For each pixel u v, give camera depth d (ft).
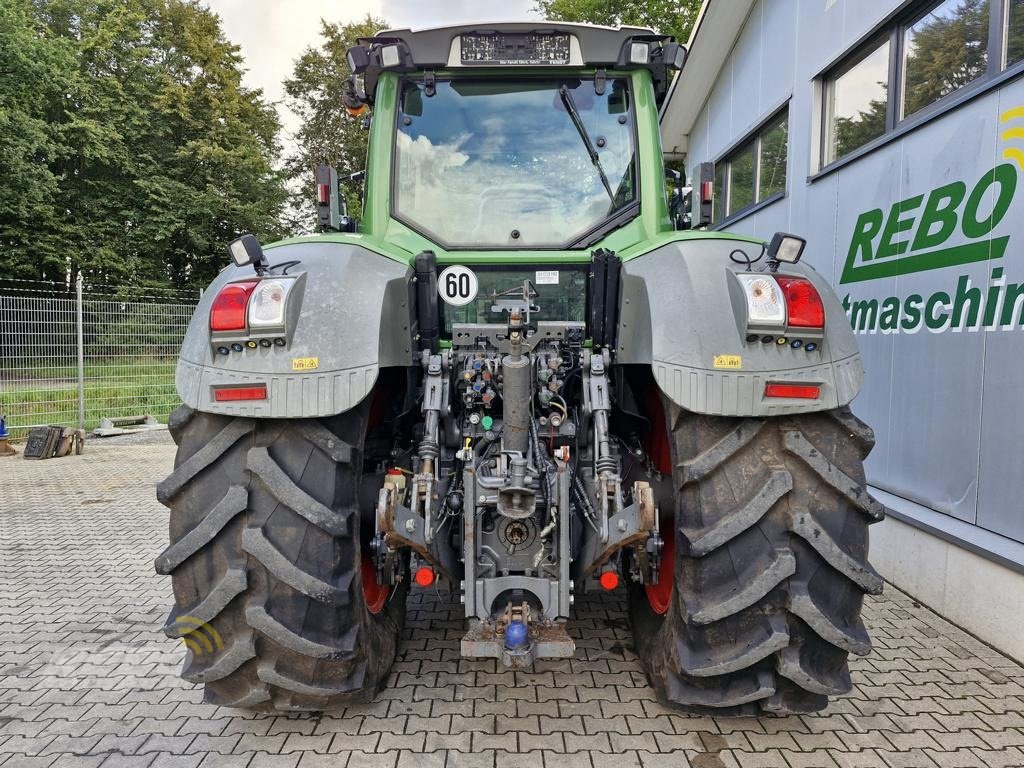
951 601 11.09
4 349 31.68
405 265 7.70
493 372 7.86
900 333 12.75
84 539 16.30
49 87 70.33
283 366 6.34
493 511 7.45
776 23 19.58
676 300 6.88
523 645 6.82
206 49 88.79
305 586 6.29
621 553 8.71
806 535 6.33
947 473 11.36
